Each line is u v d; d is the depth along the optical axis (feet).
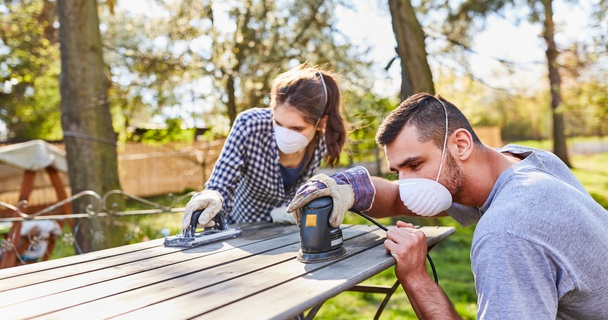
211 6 26.78
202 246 5.68
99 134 17.26
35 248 13.93
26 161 17.15
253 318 3.12
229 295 3.68
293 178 7.61
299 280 4.03
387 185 5.93
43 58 33.60
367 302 12.98
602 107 32.24
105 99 17.69
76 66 17.03
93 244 16.25
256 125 7.08
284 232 6.50
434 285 4.66
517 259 3.76
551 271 3.84
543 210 3.94
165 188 45.14
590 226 4.08
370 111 21.12
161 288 3.95
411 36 18.57
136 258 5.11
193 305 3.47
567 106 34.06
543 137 85.20
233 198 7.24
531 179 4.23
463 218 5.91
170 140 44.32
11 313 3.43
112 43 28.17
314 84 6.81
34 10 30.12
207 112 29.43
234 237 6.20
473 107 40.40
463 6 27.58
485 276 3.80
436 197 4.65
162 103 29.04
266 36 27.07
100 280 4.26
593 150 84.84
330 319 11.77
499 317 3.66
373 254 4.93
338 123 7.43
